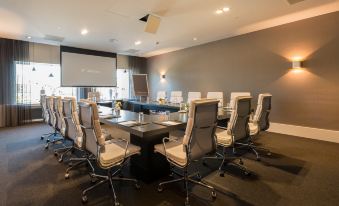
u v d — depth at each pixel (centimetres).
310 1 369
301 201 204
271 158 324
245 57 578
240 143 345
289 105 495
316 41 445
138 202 201
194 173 247
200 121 192
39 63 686
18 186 233
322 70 440
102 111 383
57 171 274
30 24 484
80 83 760
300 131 475
